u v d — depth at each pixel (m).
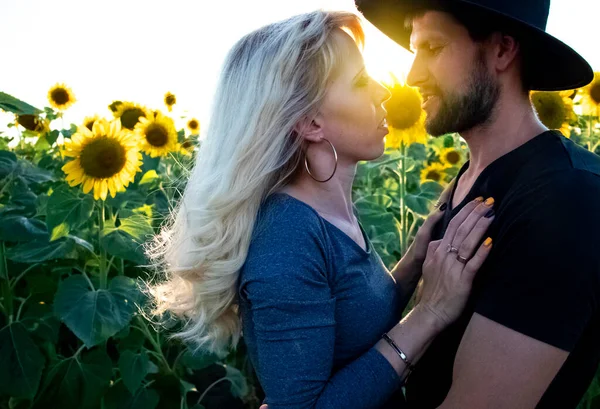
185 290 1.93
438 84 1.68
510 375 1.36
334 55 1.67
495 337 1.39
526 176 1.51
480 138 1.73
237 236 1.64
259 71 1.68
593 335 1.46
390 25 1.94
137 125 5.04
